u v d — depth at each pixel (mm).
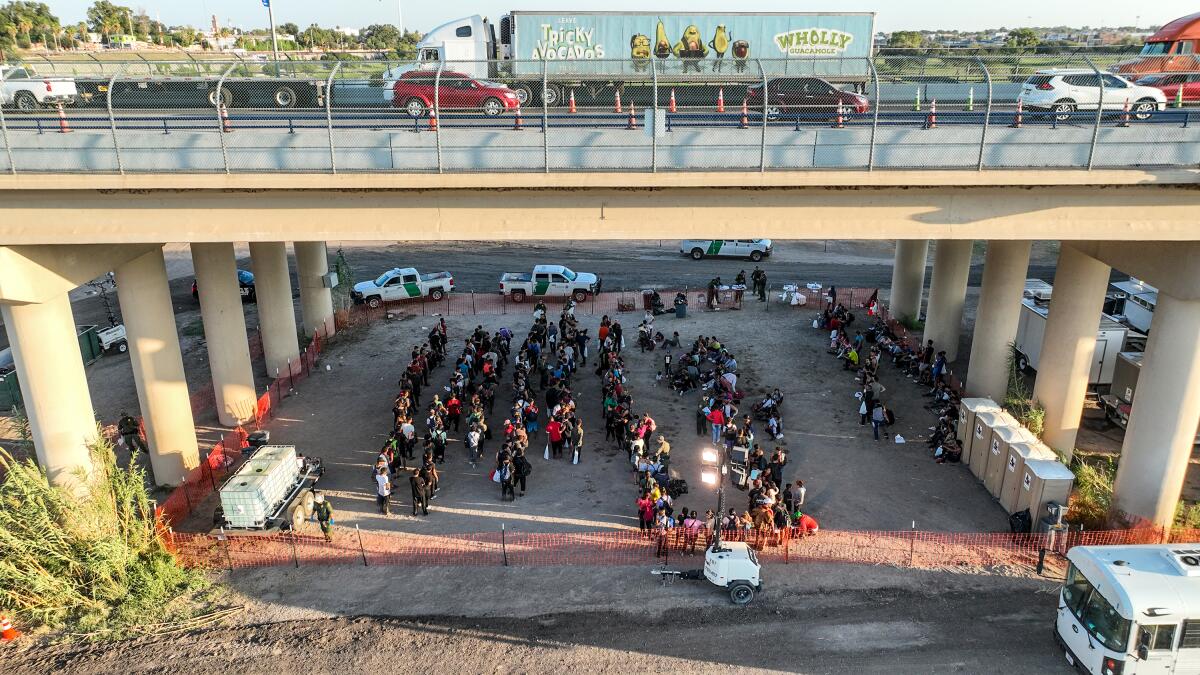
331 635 15109
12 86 20281
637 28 30812
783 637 14906
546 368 26234
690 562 17266
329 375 28422
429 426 21641
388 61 16594
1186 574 13016
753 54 31109
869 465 21500
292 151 15898
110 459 16906
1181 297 16453
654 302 34625
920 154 15938
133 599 15859
